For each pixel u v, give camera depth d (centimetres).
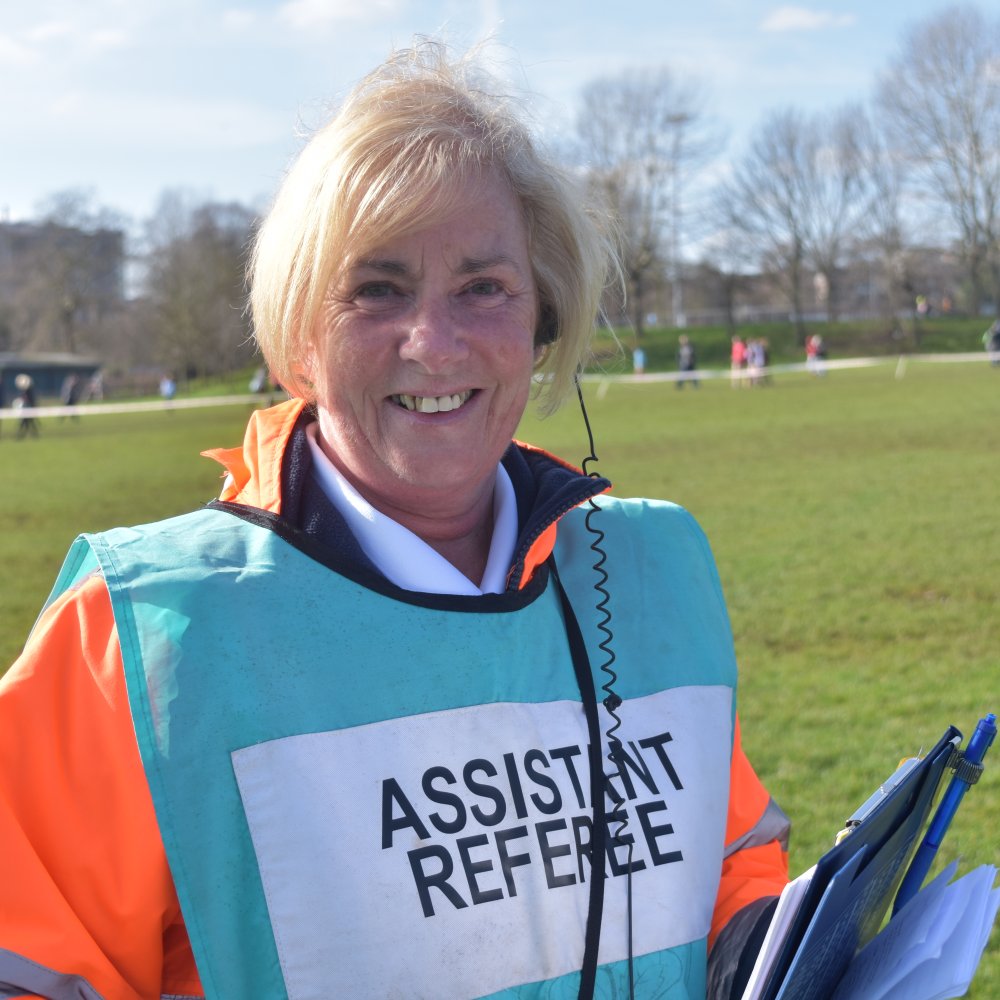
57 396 7369
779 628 745
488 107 149
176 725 128
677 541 171
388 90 146
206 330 7512
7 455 2528
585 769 144
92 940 126
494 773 138
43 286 8725
